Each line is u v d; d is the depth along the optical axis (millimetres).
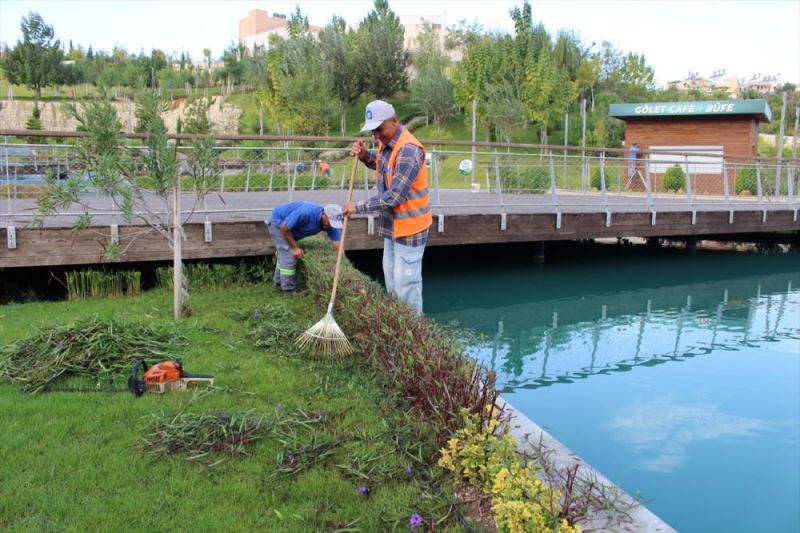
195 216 7406
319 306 5531
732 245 14031
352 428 3188
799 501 3453
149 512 2447
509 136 28078
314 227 5996
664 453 4012
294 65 29875
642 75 42750
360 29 38344
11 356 3928
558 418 4559
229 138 6887
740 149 17203
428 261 10742
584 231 9781
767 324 7457
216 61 59719
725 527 3184
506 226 9062
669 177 16547
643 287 9555
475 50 29562
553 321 7461
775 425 4465
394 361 3668
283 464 2820
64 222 6844
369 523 2424
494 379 3121
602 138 30344
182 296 5254
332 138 7254
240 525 2377
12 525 2336
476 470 2658
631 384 5301
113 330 4277
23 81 39594
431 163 8516
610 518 2418
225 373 3912
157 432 3039
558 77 30641
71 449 2889
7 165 6160
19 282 6504
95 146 4652
